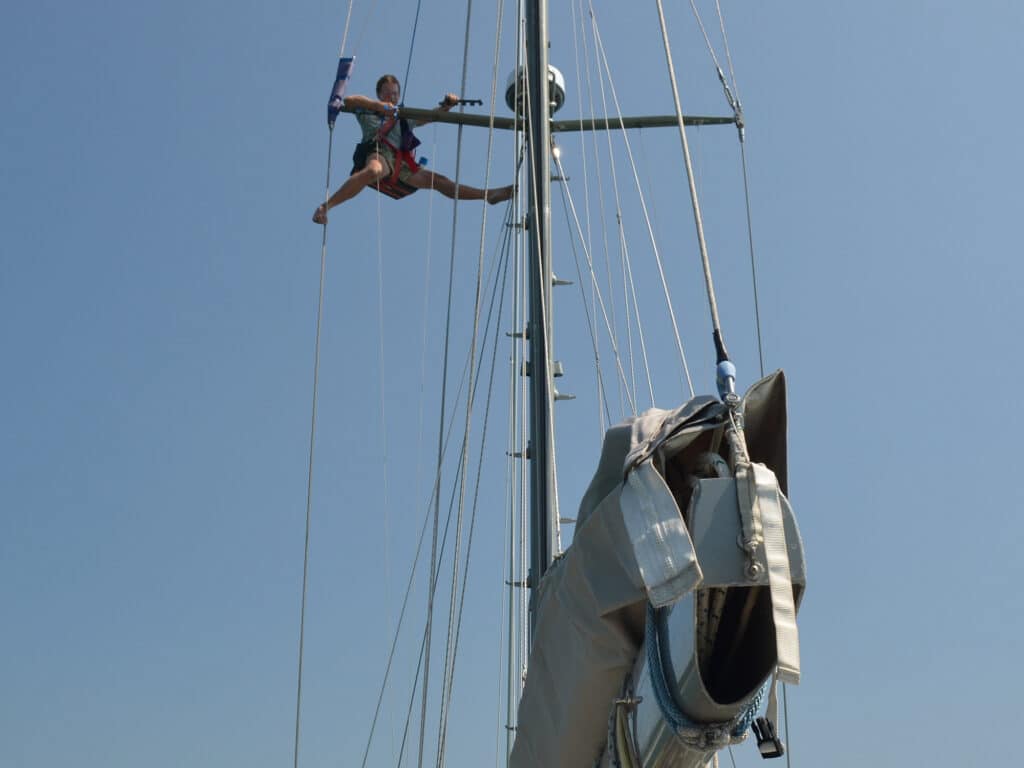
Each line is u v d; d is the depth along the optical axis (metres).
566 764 3.75
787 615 2.48
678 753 3.08
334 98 9.28
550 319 7.47
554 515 6.92
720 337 3.00
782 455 2.81
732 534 2.57
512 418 8.92
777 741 2.85
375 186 9.51
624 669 3.41
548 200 7.85
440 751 7.91
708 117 9.98
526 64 8.24
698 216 3.29
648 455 2.85
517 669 8.38
